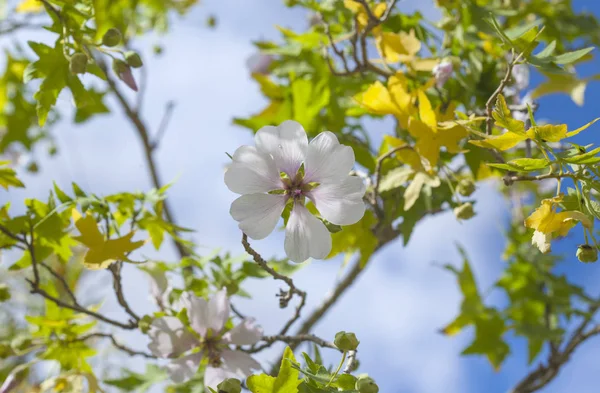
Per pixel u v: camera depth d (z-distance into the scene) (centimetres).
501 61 112
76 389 106
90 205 103
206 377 100
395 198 109
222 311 100
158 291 105
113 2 129
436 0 113
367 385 88
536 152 107
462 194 103
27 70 100
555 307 127
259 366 100
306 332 120
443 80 107
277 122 117
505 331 126
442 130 102
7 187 103
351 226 109
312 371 90
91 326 107
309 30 122
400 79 103
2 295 109
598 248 89
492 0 119
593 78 118
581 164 89
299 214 91
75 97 100
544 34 127
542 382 122
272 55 122
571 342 122
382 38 110
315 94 116
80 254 124
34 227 104
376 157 112
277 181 91
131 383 112
